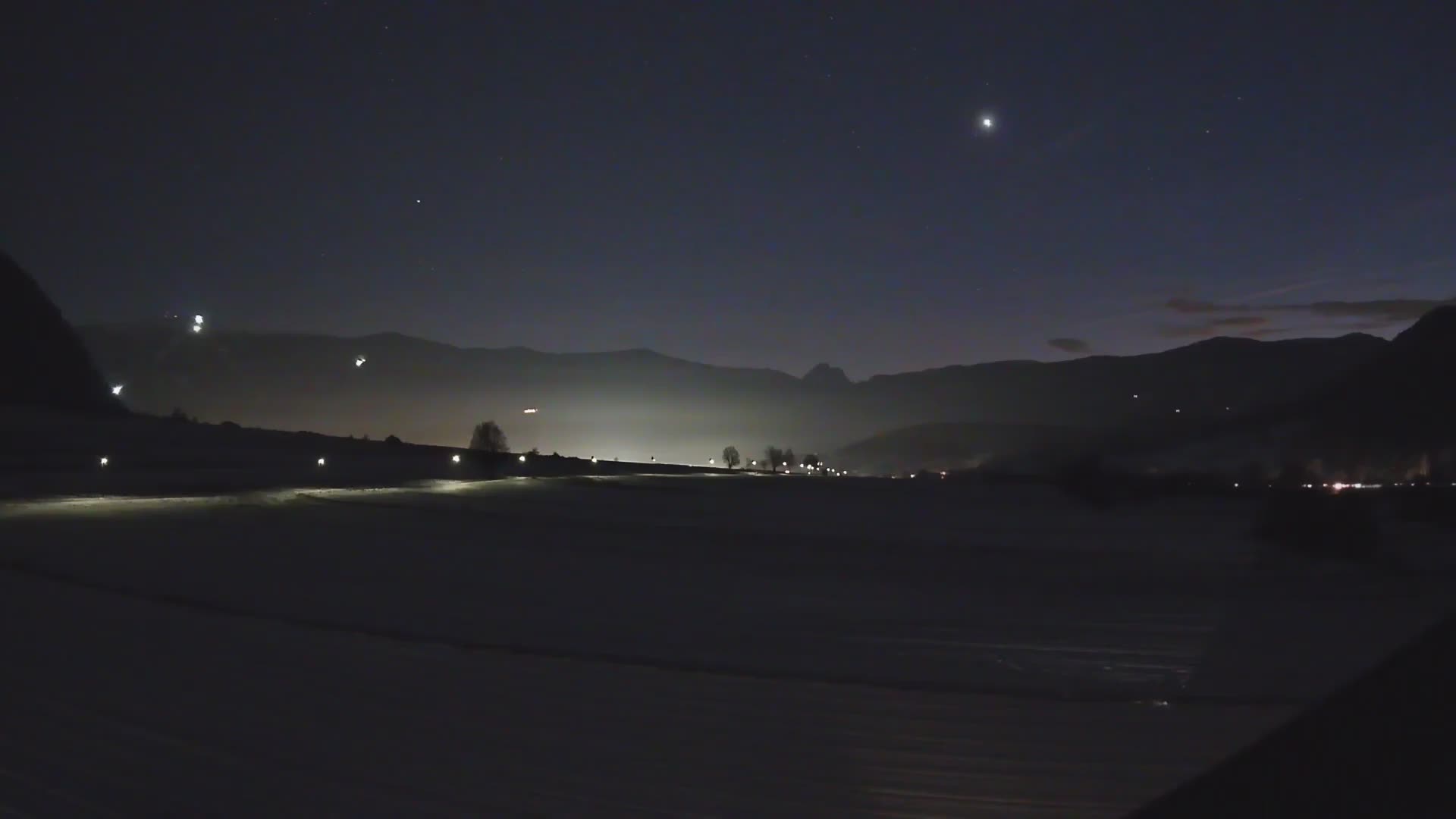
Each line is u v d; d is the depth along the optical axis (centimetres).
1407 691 885
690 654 1061
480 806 632
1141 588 1512
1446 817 637
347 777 675
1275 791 675
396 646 1052
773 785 680
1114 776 706
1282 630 1206
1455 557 1789
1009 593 1474
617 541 2047
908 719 834
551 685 918
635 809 634
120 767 680
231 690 868
